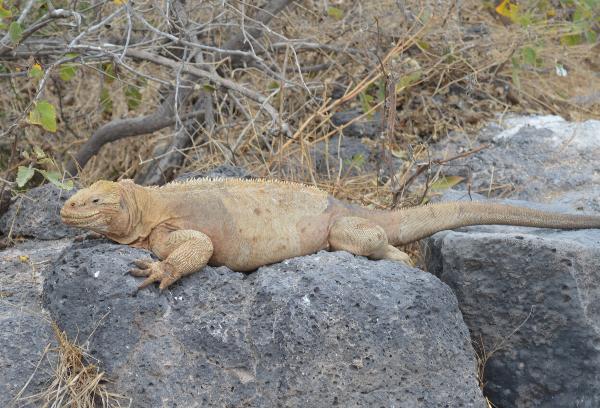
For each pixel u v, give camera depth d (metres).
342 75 8.31
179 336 4.18
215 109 7.83
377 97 8.22
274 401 4.09
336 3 8.60
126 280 4.21
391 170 6.03
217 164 7.12
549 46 9.05
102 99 7.96
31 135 7.75
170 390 4.10
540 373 4.74
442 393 4.21
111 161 7.97
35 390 4.13
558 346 4.70
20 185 5.10
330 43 8.28
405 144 7.83
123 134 7.11
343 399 4.10
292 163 6.96
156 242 4.48
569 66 9.20
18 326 4.28
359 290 4.23
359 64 8.20
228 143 7.06
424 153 7.64
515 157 7.46
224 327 4.20
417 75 7.48
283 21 8.16
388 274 4.37
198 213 4.56
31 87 8.14
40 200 5.73
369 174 7.07
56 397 4.07
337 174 7.23
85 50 6.29
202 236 4.36
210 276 4.34
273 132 6.27
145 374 4.12
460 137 7.90
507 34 8.59
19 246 5.53
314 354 4.10
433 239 5.16
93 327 4.19
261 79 7.95
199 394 4.11
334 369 4.11
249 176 5.89
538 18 9.10
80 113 8.25
